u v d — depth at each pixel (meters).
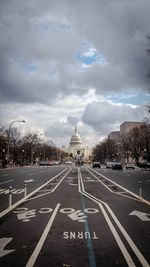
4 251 8.40
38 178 39.41
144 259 7.73
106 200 18.95
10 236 10.02
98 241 9.42
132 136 109.25
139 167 92.62
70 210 15.05
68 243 9.20
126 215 13.83
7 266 7.23
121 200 19.06
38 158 145.25
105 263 7.44
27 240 9.53
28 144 115.19
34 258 7.80
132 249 8.59
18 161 103.31
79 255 8.05
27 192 23.27
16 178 39.12
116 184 31.53
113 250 8.50
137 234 10.32
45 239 9.65
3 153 84.50
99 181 35.38
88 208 15.70
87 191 24.16
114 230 10.88
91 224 11.86
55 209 15.33
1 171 59.06
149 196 21.36
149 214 14.11
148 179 40.53
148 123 85.62
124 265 7.30
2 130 96.19
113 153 148.62
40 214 13.97
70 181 34.69
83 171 62.97
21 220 12.62
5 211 14.77
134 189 26.48
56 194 21.89
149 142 94.44
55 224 11.84
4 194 22.03
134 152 107.56
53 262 7.51
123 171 66.44
